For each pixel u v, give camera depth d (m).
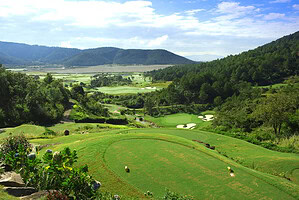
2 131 42.91
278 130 45.56
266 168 23.69
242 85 122.31
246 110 63.69
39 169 11.79
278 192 16.50
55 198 9.58
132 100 125.62
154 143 25.08
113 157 20.64
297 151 30.50
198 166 19.72
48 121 68.25
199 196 15.29
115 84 197.88
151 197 14.89
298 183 20.39
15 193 9.92
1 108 60.53
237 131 43.62
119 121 74.94
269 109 43.81
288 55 148.25
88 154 21.12
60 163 11.77
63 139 32.22
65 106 86.94
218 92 117.12
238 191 16.19
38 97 73.94
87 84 194.38
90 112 88.50
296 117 43.06
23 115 63.00
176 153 22.36
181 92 118.31
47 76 110.56
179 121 84.44
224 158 22.31
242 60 160.25
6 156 12.51
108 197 13.83
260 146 32.59
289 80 126.56
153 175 17.62
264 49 195.25
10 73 78.00
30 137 36.72
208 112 97.69
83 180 11.45
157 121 87.56
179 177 17.55
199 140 33.72
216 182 17.20
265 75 137.12
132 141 25.47
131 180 16.80
